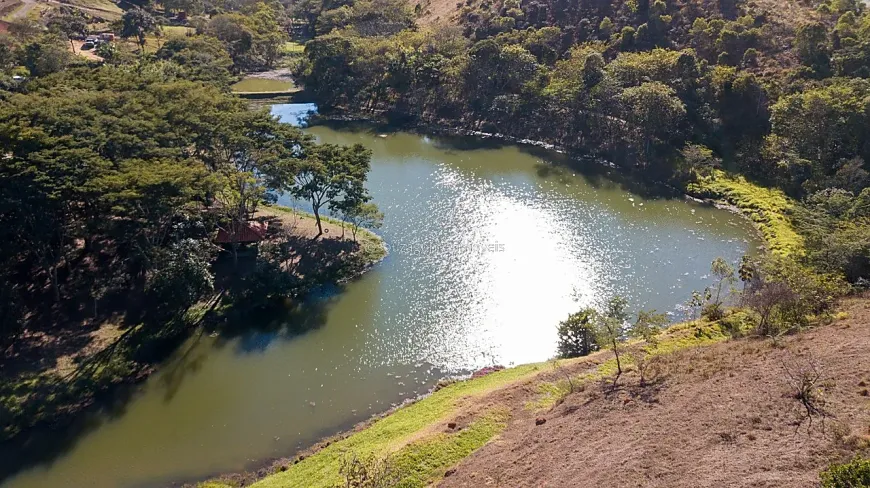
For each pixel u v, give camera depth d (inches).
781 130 3572.8
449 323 2425.0
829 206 2844.5
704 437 1344.7
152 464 1776.6
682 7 4788.4
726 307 2378.2
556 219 3257.9
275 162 2839.6
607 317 1978.3
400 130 4790.8
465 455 1565.0
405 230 3122.5
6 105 2866.6
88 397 1989.4
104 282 2464.3
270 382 2112.5
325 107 5255.9
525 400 1818.4
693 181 3602.4
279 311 2475.4
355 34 5861.2
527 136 4517.7
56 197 2196.1
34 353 2128.4
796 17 4451.3
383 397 2050.9
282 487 1569.9
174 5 7564.0
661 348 2043.6
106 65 4407.0
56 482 1710.1
